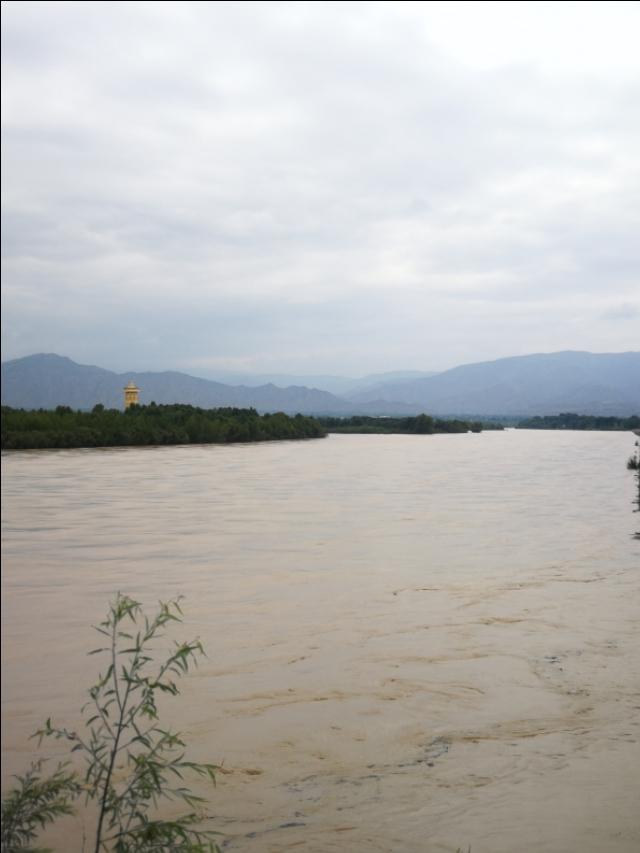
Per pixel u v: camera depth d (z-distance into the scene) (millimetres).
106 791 4809
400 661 9453
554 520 23250
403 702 8109
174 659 5102
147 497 29141
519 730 7406
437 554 17000
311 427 109000
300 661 9406
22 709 7684
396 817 5707
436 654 9758
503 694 8367
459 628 10953
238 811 5801
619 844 5355
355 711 7836
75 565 15383
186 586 13500
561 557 16766
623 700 8219
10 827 4512
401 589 13414
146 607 11938
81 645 9859
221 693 8297
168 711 7770
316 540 18891
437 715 7773
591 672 9125
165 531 20281
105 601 12258
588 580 14305
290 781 6312
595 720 7672
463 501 28906
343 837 5426
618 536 19969
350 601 12492
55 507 25797
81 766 6430
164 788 6125
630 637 10562
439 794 6098
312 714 7742
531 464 54531
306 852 5219
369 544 18344
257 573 14695
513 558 16594
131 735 7133
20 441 63219
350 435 128000
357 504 27391
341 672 9016
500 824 5633
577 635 10664
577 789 6180
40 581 13773
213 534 19781
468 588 13523
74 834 5391
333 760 6711
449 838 5430
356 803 5930
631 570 15320
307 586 13594
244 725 7453
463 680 8805
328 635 10531
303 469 46156
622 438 119562
